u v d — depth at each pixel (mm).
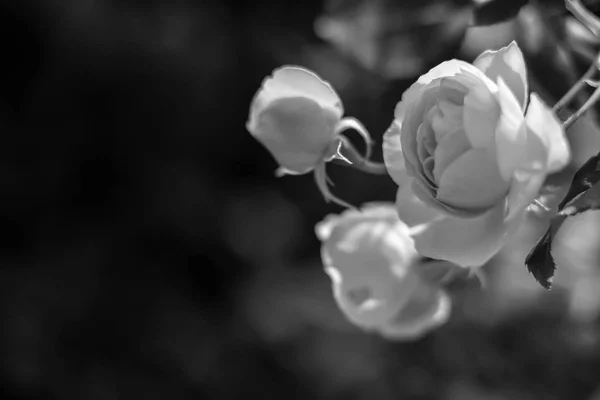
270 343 1700
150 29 1817
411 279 729
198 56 1831
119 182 1854
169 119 1862
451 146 609
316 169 695
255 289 1801
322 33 841
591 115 699
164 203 1837
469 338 1411
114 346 1704
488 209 611
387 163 637
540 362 1330
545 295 1373
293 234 1918
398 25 812
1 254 1743
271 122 689
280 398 1640
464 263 617
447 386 1419
